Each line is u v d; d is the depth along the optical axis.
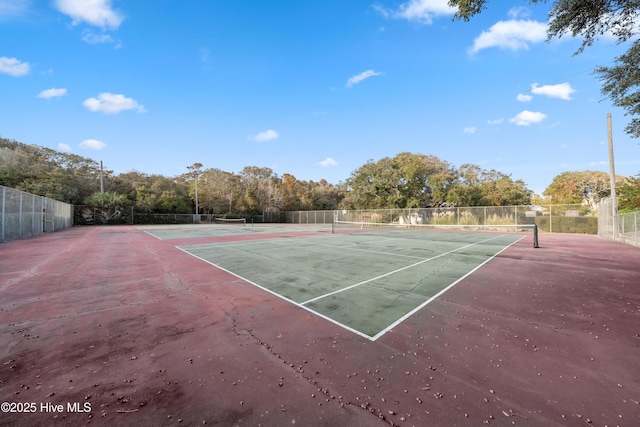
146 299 5.27
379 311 4.63
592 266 8.55
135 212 42.91
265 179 56.22
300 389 2.55
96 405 2.33
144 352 3.25
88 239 17.47
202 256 10.55
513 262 9.26
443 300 5.22
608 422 2.11
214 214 48.78
